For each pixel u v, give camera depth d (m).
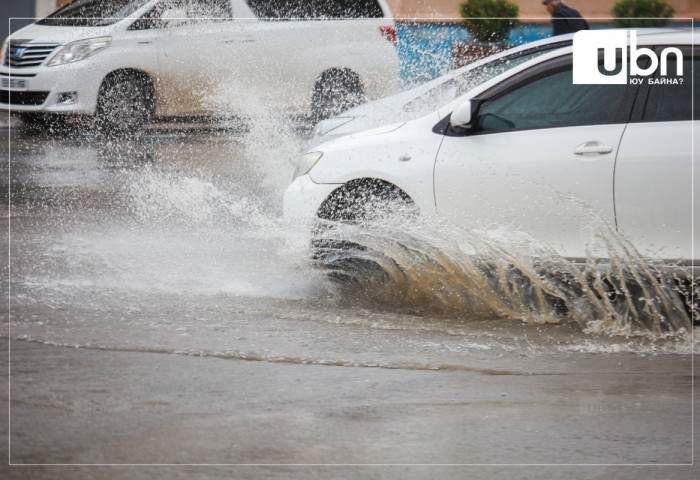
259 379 10.91
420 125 15.23
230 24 35.19
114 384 10.58
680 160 13.58
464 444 9.23
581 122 14.20
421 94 20.44
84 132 34.66
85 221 21.17
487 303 14.38
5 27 48.00
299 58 35.69
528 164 14.21
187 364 11.38
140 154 31.25
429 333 13.16
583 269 14.11
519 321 13.98
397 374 11.28
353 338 12.73
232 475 8.35
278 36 35.44
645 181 13.69
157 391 10.39
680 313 13.80
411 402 10.34
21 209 22.48
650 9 49.09
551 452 9.10
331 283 15.56
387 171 15.02
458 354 12.20
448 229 14.63
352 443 9.16
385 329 13.26
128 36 34.12
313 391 10.58
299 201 15.73
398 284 14.91
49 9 48.19
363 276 15.30
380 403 10.27
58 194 24.55
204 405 10.02
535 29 47.22
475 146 14.58
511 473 8.61
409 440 9.29
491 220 14.42
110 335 12.45
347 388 10.71
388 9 36.94
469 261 14.50
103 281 15.52
